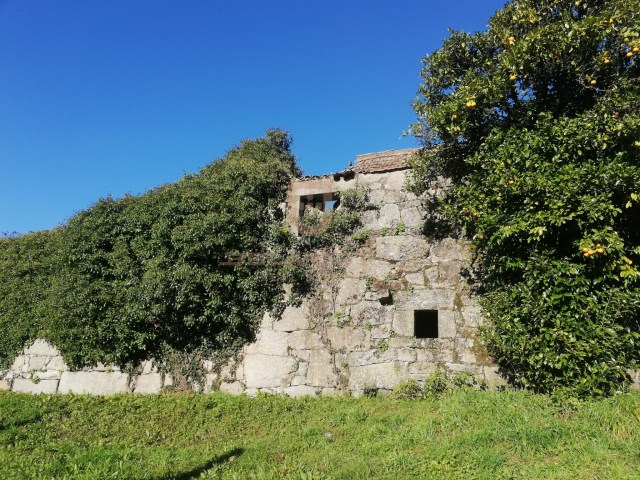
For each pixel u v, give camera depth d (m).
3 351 10.49
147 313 8.66
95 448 5.94
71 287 9.38
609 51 6.00
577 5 6.28
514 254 6.26
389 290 8.00
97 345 9.10
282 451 5.59
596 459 4.39
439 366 7.44
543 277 5.81
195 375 8.66
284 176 9.23
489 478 4.29
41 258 11.09
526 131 6.22
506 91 6.47
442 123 6.84
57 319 9.43
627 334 5.54
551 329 5.73
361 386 7.73
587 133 5.73
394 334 7.80
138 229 9.34
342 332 8.07
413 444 5.29
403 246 8.12
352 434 6.02
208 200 8.88
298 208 8.88
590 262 5.68
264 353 8.37
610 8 5.99
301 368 8.10
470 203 6.68
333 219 8.49
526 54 6.15
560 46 5.97
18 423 7.14
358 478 4.56
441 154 7.47
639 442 4.53
